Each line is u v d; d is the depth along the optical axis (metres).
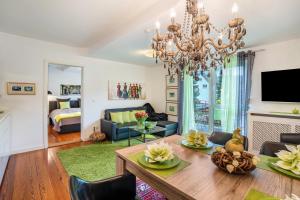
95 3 2.14
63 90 7.10
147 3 2.13
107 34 3.25
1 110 2.87
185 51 1.81
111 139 4.19
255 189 0.97
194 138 1.73
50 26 2.86
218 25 2.46
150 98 6.02
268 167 1.26
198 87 4.58
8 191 2.07
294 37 2.96
